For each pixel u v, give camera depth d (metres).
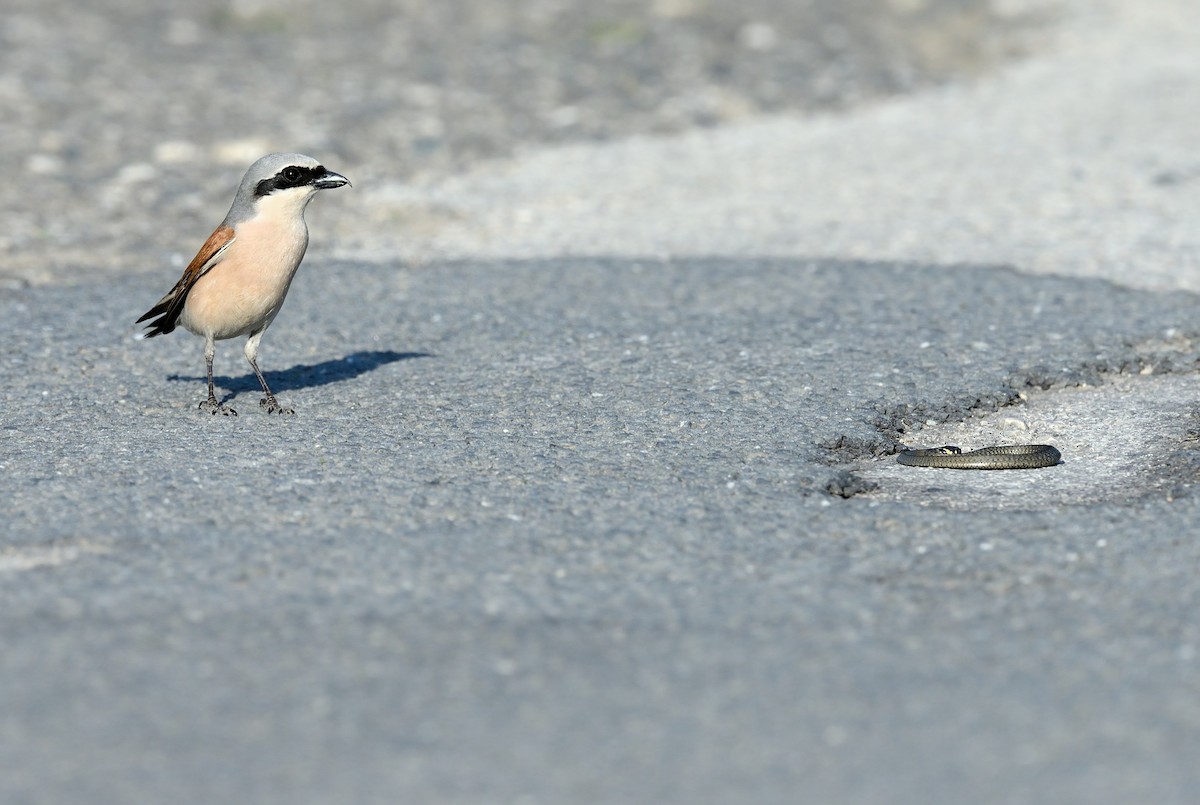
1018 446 11.23
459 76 29.97
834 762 6.83
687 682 7.58
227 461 11.01
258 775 6.72
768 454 11.14
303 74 29.80
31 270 17.66
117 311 15.80
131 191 21.61
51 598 8.54
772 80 30.25
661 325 14.90
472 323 15.20
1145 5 38.88
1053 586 8.73
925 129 26.28
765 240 18.97
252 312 12.13
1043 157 23.61
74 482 10.49
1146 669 7.66
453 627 8.20
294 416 12.28
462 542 9.43
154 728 7.11
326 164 23.27
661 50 32.47
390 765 6.80
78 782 6.66
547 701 7.38
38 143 23.97
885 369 13.23
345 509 9.99
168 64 30.28
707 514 9.94
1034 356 13.61
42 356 14.08
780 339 14.23
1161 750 6.89
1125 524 9.65
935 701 7.37
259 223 11.92
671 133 26.28
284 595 8.60
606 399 12.54
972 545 9.38
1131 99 28.22
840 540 9.50
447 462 10.98
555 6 37.00
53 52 30.73
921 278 16.58
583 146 25.23
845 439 11.60
